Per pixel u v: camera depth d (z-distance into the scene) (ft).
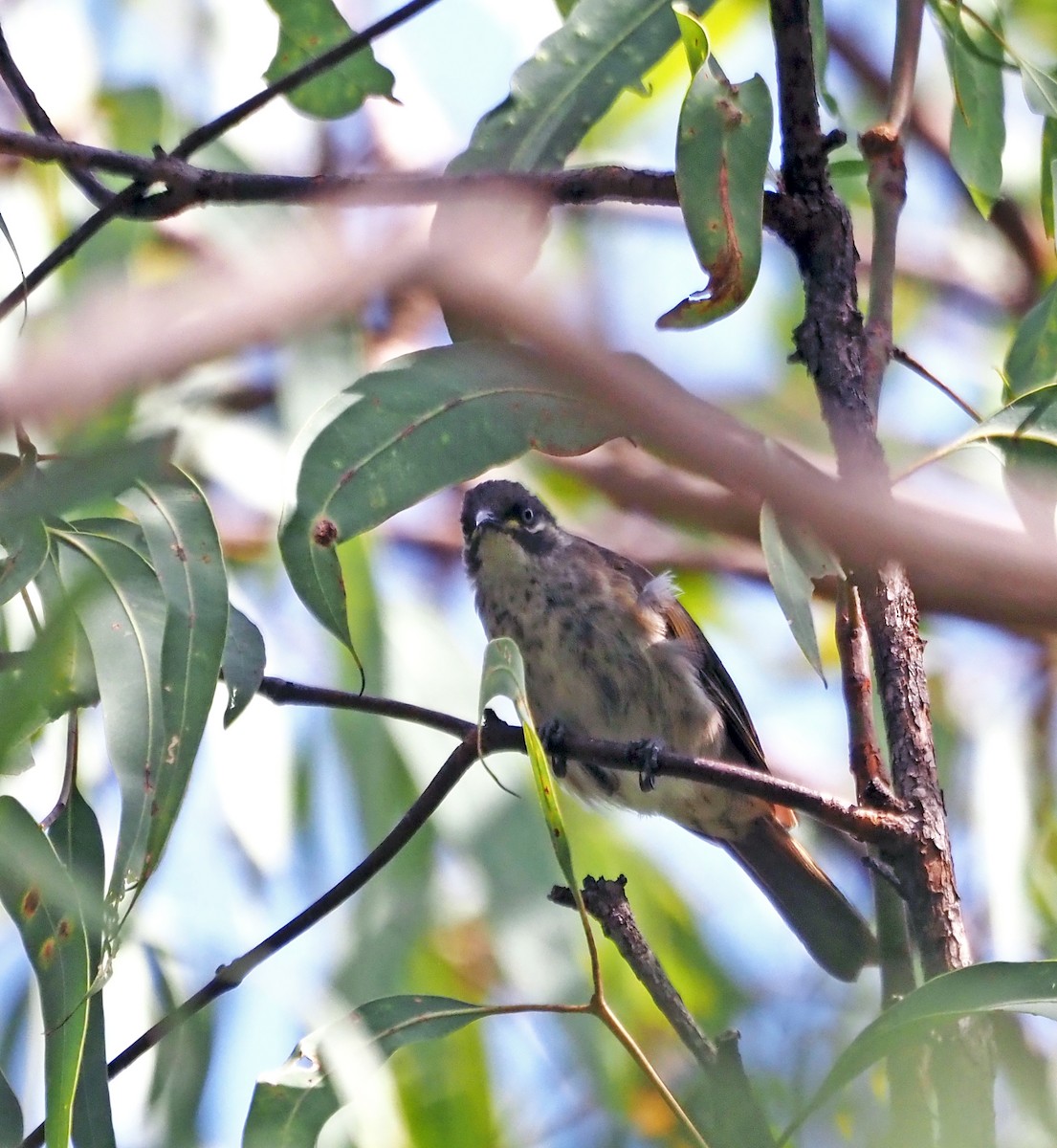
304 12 28.22
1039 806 39.06
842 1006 21.89
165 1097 30.96
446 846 37.37
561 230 37.22
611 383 13.75
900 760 20.44
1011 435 22.11
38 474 18.25
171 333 11.35
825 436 23.15
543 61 23.73
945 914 19.44
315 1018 32.96
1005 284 49.44
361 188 21.48
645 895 39.75
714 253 19.95
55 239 36.32
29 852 20.33
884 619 20.89
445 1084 34.40
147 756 20.40
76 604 17.80
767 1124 19.42
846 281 21.80
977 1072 19.11
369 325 32.27
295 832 37.27
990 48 29.68
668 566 45.47
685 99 20.17
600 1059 33.45
